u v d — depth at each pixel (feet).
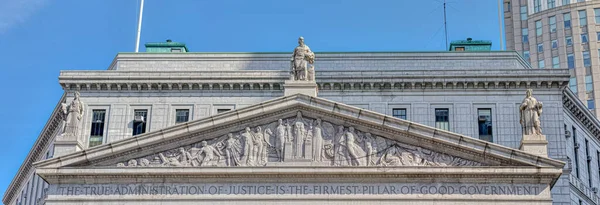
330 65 247.70
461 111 233.35
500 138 230.07
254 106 178.09
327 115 178.29
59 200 174.70
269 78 236.63
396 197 171.32
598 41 389.39
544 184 171.94
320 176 173.27
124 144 177.68
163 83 237.66
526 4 412.77
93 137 234.58
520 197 170.81
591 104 381.40
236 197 172.86
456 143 174.19
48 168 176.14
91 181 176.24
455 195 171.42
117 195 174.70
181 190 174.40
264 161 175.32
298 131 176.96
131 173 175.11
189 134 177.88
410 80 235.20
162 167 174.91
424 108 233.96
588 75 385.70
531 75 233.96
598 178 266.57
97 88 239.09
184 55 250.78
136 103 237.66
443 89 235.61
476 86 235.20
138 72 238.68
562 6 399.44
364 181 173.27
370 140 176.55
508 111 232.53
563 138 229.86
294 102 178.09
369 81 235.81
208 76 237.66
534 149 175.42
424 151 175.52
